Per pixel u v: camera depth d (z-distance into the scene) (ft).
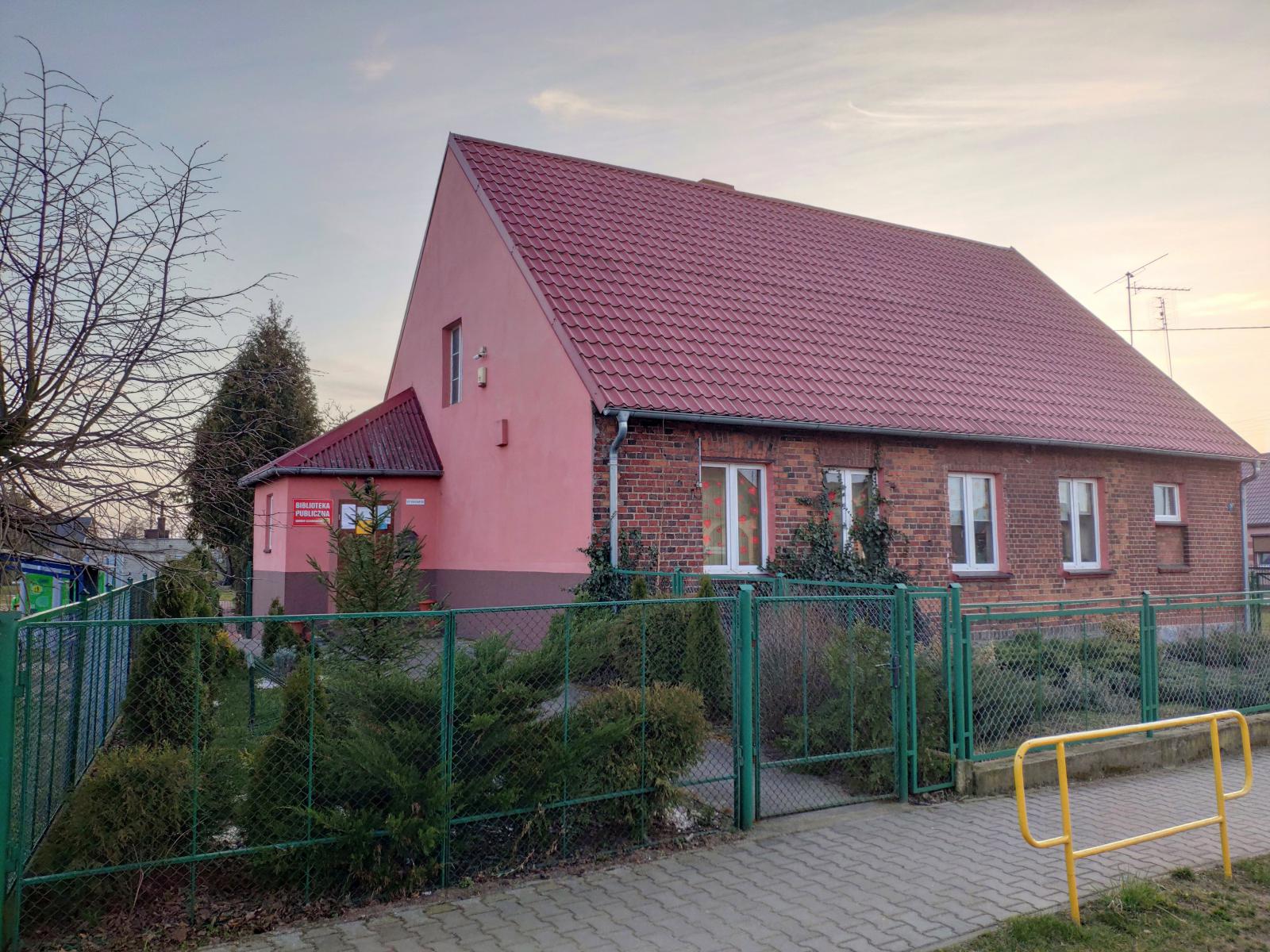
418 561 28.35
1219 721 29.22
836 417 41.78
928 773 23.97
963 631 24.86
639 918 16.08
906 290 57.26
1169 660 30.17
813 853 19.47
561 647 19.42
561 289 42.55
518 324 44.60
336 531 27.99
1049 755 25.05
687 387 39.42
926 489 45.44
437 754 17.76
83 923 15.23
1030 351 56.90
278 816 16.53
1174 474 55.06
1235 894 17.31
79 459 22.71
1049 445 49.08
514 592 43.86
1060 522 49.78
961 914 16.35
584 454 38.01
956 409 46.85
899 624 23.67
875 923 15.92
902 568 44.32
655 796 20.03
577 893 17.17
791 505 41.55
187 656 20.53
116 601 31.55
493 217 46.73
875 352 48.91
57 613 19.35
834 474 44.01
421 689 17.67
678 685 21.52
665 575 34.45
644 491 38.24
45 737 16.87
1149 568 53.06
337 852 16.61
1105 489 51.93
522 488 43.57
